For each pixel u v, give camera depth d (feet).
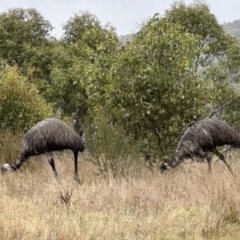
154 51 127.95
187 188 92.73
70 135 116.16
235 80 248.73
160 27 128.57
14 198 91.50
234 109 231.91
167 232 70.90
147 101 128.36
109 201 86.53
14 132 148.15
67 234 66.13
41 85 254.68
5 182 107.96
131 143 123.54
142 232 70.08
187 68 129.59
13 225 68.03
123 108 129.39
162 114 129.18
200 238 68.54
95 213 80.89
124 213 80.74
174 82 125.59
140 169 119.55
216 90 222.28
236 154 145.89
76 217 77.25
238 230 71.31
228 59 246.68
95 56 135.23
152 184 97.76
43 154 128.06
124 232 69.26
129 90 127.13
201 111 131.03
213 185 89.66
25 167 129.59
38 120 155.12
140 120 129.80
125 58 126.21
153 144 131.54
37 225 69.82
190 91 128.77
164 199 86.58
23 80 161.48
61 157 141.49
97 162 120.47
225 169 114.73
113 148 118.32
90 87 135.33
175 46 128.67
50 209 82.28
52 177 114.21
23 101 153.17
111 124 126.31
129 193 88.58
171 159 128.57
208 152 120.26
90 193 91.30
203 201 83.66
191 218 76.38
